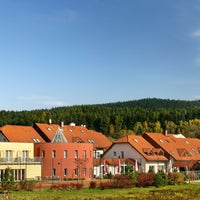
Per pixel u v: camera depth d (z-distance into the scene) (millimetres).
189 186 80375
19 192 65500
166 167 113062
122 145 109875
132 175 77938
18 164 82688
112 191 69125
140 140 113875
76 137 109125
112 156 111188
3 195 60281
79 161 93375
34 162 86500
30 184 69250
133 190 71250
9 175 68188
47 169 90250
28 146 89312
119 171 92188
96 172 101500
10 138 95938
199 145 131500
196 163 113375
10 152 85125
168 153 113438
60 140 96062
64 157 91938
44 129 105688
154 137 118312
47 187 72000
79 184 72562
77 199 57094
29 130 103438
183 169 115375
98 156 114312
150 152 108938
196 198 60531
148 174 80000
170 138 124688
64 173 91438
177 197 61562
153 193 66312
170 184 83562
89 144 97375
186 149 122688
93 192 67250
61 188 70188
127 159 105312
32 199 56406
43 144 91312
